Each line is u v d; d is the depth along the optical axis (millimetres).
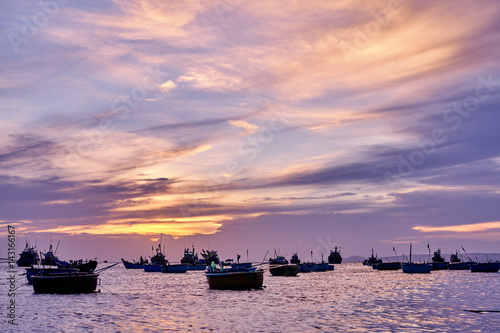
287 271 106312
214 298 49250
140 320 32562
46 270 54219
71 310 38062
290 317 33812
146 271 150375
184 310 38438
